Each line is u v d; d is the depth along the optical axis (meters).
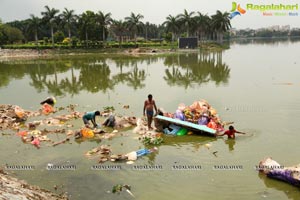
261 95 23.12
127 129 15.93
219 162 11.67
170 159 12.09
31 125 16.59
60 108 20.58
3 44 97.06
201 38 105.00
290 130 14.83
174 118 15.89
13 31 105.56
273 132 14.66
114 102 22.06
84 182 10.41
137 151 12.58
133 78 34.66
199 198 9.30
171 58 63.97
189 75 36.12
